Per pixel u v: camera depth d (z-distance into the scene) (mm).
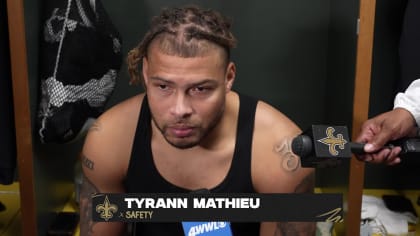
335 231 1631
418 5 1398
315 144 668
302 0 1818
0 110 1374
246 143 1008
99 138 1056
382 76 1849
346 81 1576
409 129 1125
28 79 1349
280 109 1932
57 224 1647
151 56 813
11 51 1304
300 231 1016
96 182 1077
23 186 1425
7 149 1403
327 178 1854
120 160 1040
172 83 792
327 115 1875
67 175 1867
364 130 1136
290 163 1006
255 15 1831
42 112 1426
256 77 1896
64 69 1399
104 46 1474
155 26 825
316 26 1846
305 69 1889
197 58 784
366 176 1977
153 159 1016
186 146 848
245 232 1026
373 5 1284
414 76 1430
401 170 1957
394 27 1795
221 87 823
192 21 806
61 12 1401
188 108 802
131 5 1798
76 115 1437
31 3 1359
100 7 1480
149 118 1020
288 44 1864
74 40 1396
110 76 1521
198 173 1003
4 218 1697
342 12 1636
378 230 1663
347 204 1481
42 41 1417
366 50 1315
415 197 1902
